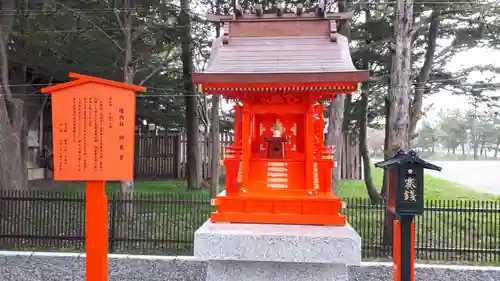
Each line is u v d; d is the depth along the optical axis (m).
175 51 22.67
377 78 15.57
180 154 26.69
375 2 15.98
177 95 20.22
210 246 6.08
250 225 6.46
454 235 11.39
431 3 14.15
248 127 6.67
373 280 8.43
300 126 7.11
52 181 23.69
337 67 6.25
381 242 10.48
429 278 8.49
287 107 6.79
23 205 10.39
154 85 21.27
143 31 15.27
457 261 9.64
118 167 5.44
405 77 10.79
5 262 9.23
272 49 6.73
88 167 5.43
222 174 26.84
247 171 6.66
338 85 6.07
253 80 5.98
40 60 18.05
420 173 5.41
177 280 8.44
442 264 9.31
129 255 9.61
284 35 7.00
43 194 10.68
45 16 16.22
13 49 17.50
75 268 8.91
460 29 15.74
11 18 15.28
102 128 5.44
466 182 28.50
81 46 17.03
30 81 21.72
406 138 10.73
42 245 10.33
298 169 6.87
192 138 21.55
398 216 5.56
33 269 8.83
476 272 8.73
